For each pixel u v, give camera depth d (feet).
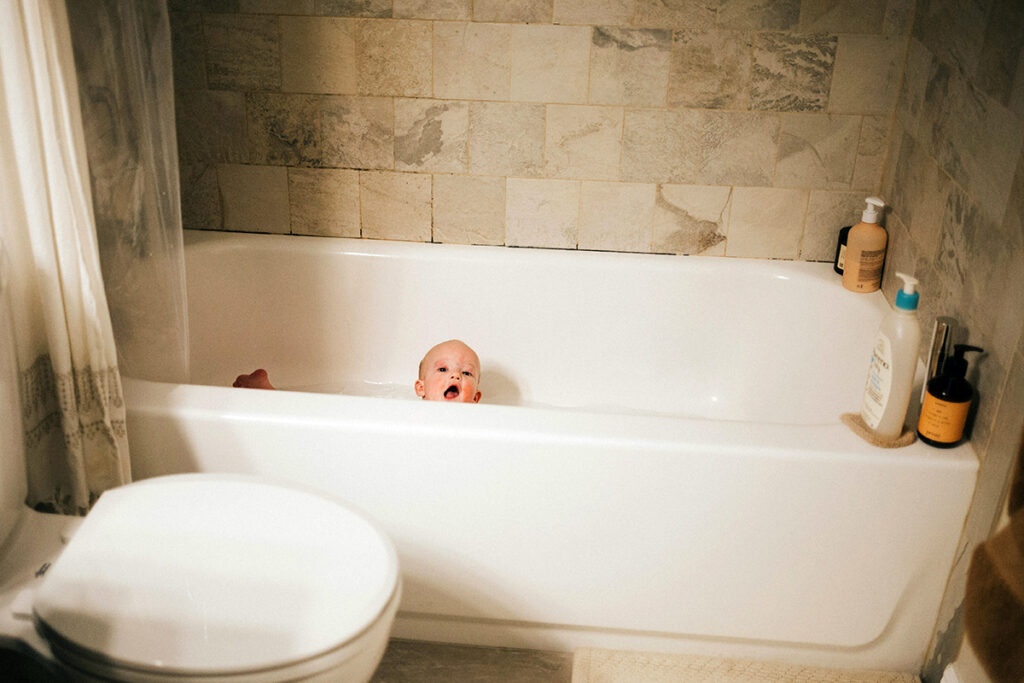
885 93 6.81
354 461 5.40
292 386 7.81
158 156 5.16
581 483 5.31
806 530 5.34
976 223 5.29
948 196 5.75
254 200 7.53
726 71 6.82
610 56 6.84
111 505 4.57
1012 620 4.22
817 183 7.13
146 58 4.94
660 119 7.01
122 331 5.52
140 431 5.46
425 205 7.47
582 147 7.15
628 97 6.96
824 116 6.91
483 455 5.29
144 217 5.27
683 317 7.48
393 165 7.33
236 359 7.73
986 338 5.04
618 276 7.39
